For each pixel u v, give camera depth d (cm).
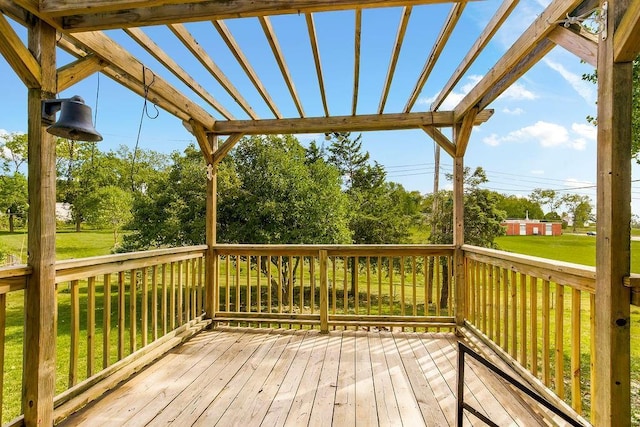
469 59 252
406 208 1559
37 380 196
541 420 215
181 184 931
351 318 400
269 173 934
